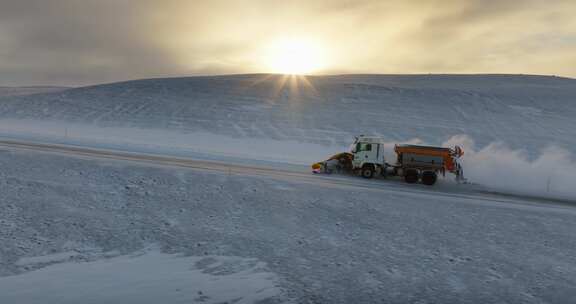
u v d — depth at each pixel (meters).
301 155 36.84
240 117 54.59
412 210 15.70
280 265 10.10
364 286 9.20
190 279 9.01
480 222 14.77
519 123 59.41
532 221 15.34
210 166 23.22
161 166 21.36
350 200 16.48
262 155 34.00
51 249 10.14
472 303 8.72
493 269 10.70
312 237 12.30
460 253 11.71
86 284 8.40
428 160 22.61
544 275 10.49
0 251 9.66
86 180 16.73
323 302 8.31
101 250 10.36
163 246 10.90
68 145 29.30
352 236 12.58
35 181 15.80
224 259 10.28
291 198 16.23
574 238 13.69
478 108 66.62
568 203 20.28
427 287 9.38
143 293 8.16
